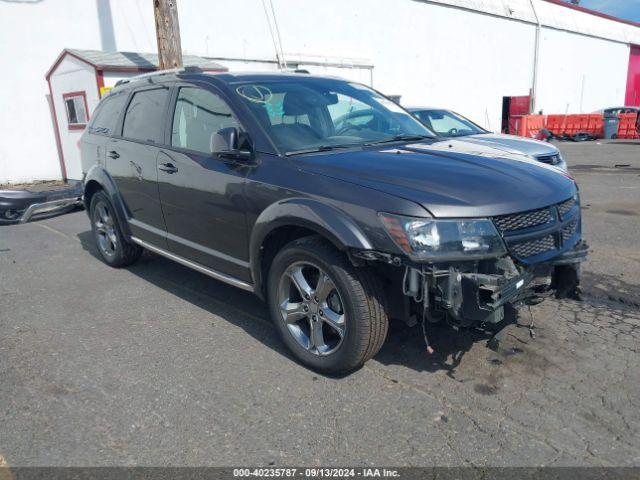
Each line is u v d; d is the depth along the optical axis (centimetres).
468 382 323
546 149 736
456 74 2238
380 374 335
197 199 402
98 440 279
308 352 340
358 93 465
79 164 1135
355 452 265
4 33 1125
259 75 432
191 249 427
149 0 1291
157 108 463
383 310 309
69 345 387
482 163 342
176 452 268
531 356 351
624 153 1666
